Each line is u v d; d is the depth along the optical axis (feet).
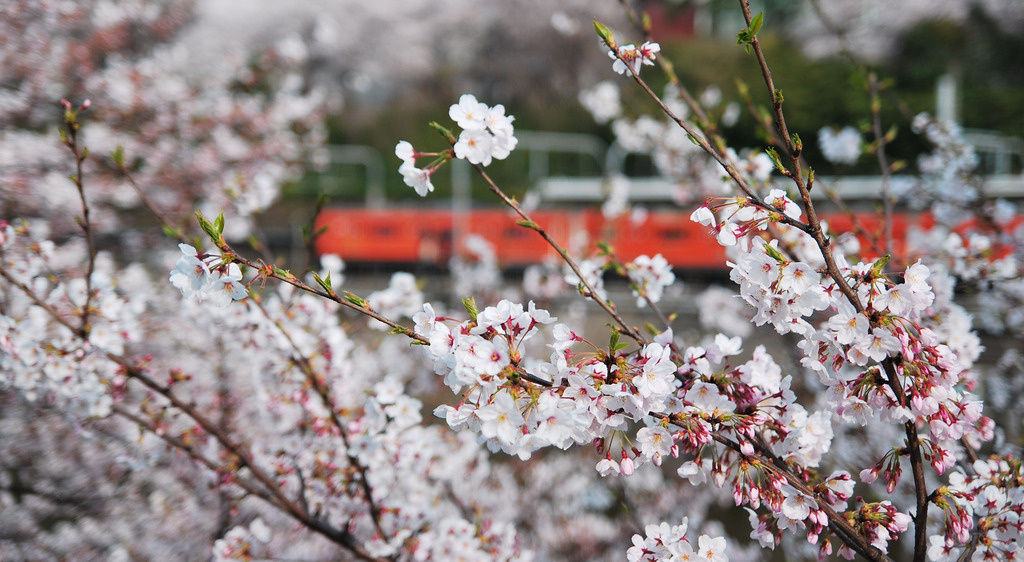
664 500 21.13
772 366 6.71
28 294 8.64
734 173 5.87
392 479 10.94
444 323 5.69
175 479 14.76
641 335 7.14
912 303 5.38
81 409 9.51
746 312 6.39
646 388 5.39
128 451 11.51
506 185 92.63
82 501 15.65
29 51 21.25
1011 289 13.50
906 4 79.77
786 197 5.77
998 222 15.07
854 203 34.63
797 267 5.35
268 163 26.55
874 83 11.78
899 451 6.12
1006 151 49.32
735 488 5.98
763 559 20.63
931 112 73.10
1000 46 75.82
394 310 11.77
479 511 13.11
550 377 5.65
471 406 5.43
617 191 24.27
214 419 14.14
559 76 111.65
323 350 10.96
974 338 8.65
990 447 13.78
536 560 19.88
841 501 6.14
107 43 23.27
